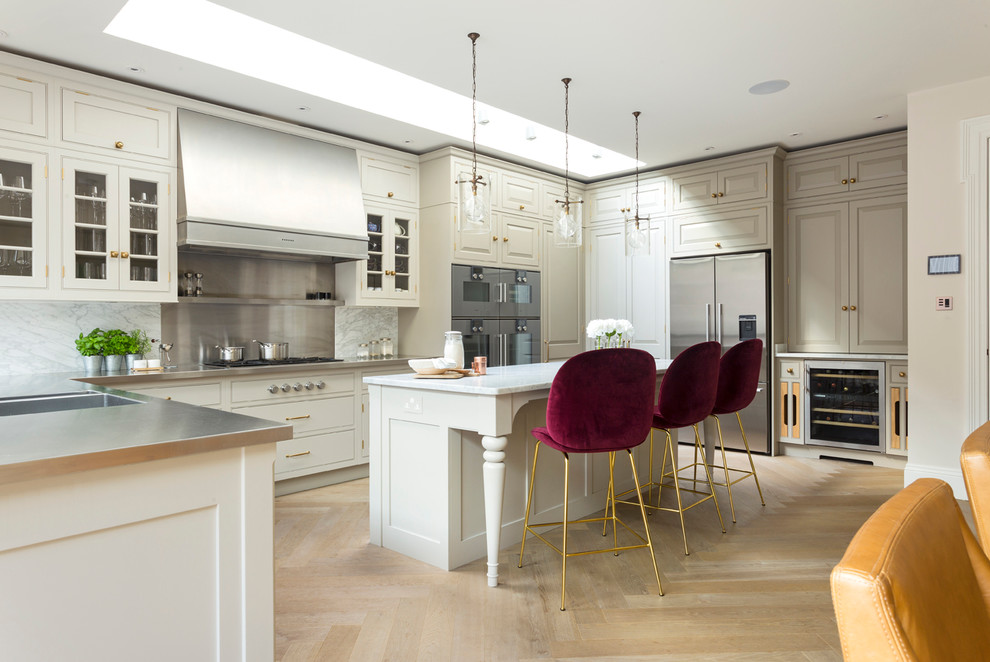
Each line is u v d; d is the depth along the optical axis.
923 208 4.12
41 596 1.15
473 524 2.97
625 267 6.32
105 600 1.23
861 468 4.88
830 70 3.77
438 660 2.07
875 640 0.58
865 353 5.13
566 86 4.00
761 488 4.30
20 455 1.14
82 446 1.22
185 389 3.70
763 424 5.39
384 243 5.06
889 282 5.02
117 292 3.67
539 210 6.00
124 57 3.45
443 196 5.15
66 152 3.49
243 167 4.16
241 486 1.42
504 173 5.62
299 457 4.25
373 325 5.41
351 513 3.76
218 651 1.39
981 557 0.93
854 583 0.60
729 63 3.66
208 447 1.33
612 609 2.45
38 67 3.38
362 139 4.98
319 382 4.36
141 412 1.67
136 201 3.76
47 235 3.42
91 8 2.92
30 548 1.14
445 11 3.03
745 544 3.18
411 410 2.99
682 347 5.86
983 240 3.89
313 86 4.05
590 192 6.60
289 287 4.84
